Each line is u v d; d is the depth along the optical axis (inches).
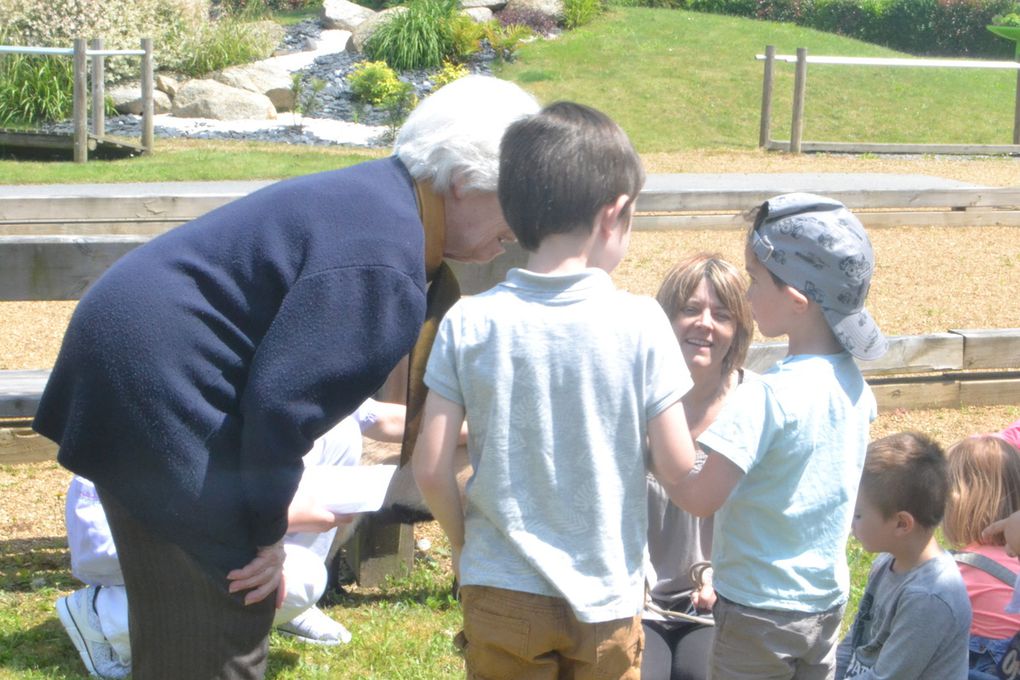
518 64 828.0
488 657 86.0
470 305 84.5
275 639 150.7
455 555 94.8
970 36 1116.5
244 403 88.1
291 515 109.1
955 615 105.5
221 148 620.7
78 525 140.9
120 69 716.7
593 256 85.8
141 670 100.2
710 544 127.6
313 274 88.1
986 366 256.4
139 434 89.1
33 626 154.6
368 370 88.8
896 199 452.4
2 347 303.0
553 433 82.0
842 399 98.0
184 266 89.8
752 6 1141.1
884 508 106.9
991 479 122.9
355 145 653.3
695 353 122.3
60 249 184.2
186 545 92.7
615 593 83.1
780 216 99.2
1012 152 665.6
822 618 99.5
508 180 84.5
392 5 968.9
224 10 904.3
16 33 693.3
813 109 765.9
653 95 767.1
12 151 600.7
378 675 143.0
